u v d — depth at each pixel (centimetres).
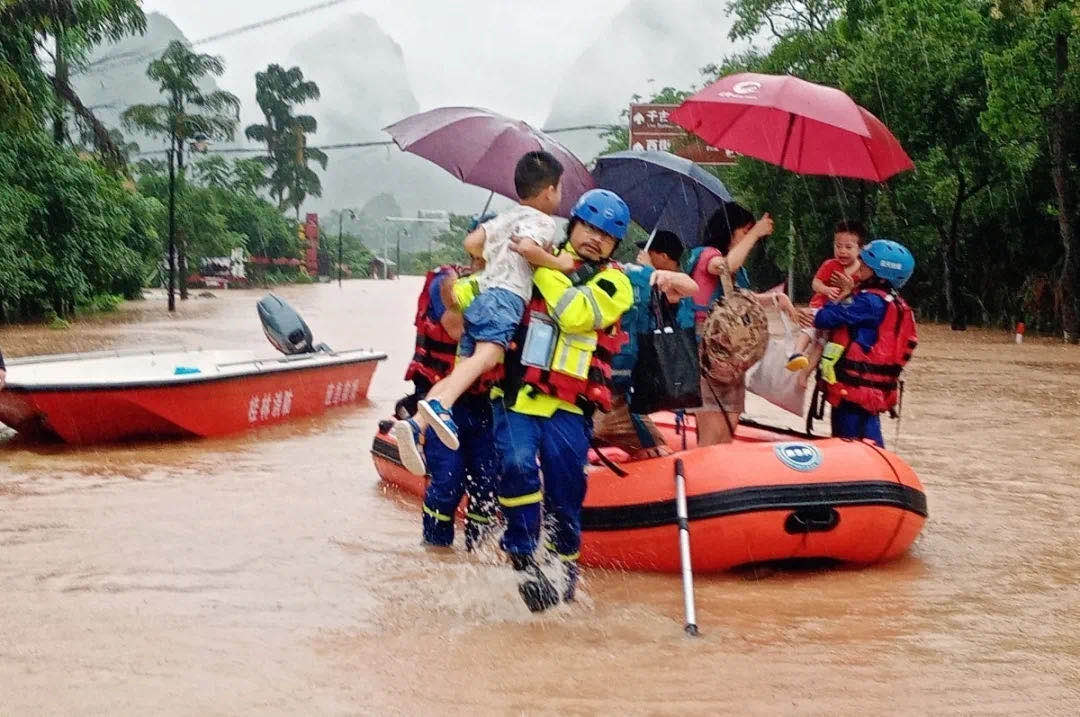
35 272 2617
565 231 525
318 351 1211
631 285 520
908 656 462
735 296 612
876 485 581
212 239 5506
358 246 11662
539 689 416
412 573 572
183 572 568
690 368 563
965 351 2181
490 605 521
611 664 445
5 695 405
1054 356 2058
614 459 632
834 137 668
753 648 469
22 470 835
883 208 3155
